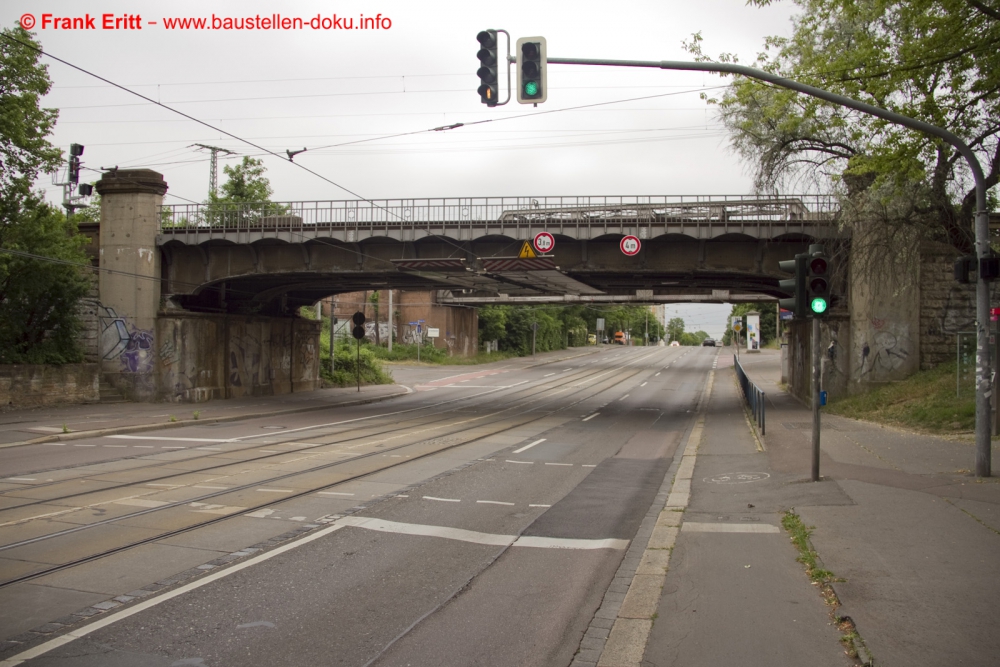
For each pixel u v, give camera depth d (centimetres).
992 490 1038
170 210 3033
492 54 1109
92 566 753
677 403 3500
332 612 632
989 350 1148
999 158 1616
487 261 2638
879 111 1118
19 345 2595
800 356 3164
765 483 1186
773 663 498
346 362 4641
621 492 1224
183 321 2989
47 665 515
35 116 2486
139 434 2052
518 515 1032
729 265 2633
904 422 1936
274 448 1744
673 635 551
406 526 951
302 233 2769
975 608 577
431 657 540
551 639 573
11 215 2495
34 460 1497
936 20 1294
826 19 1670
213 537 877
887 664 475
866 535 804
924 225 1984
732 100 1805
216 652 543
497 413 2978
